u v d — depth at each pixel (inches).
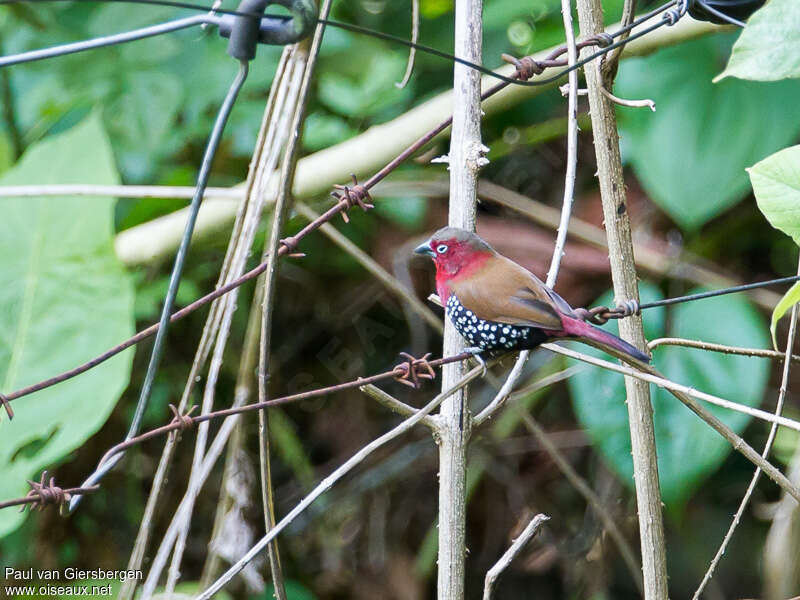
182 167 418.3
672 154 356.5
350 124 415.5
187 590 335.9
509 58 248.5
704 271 378.9
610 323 350.3
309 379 461.7
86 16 421.7
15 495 282.2
